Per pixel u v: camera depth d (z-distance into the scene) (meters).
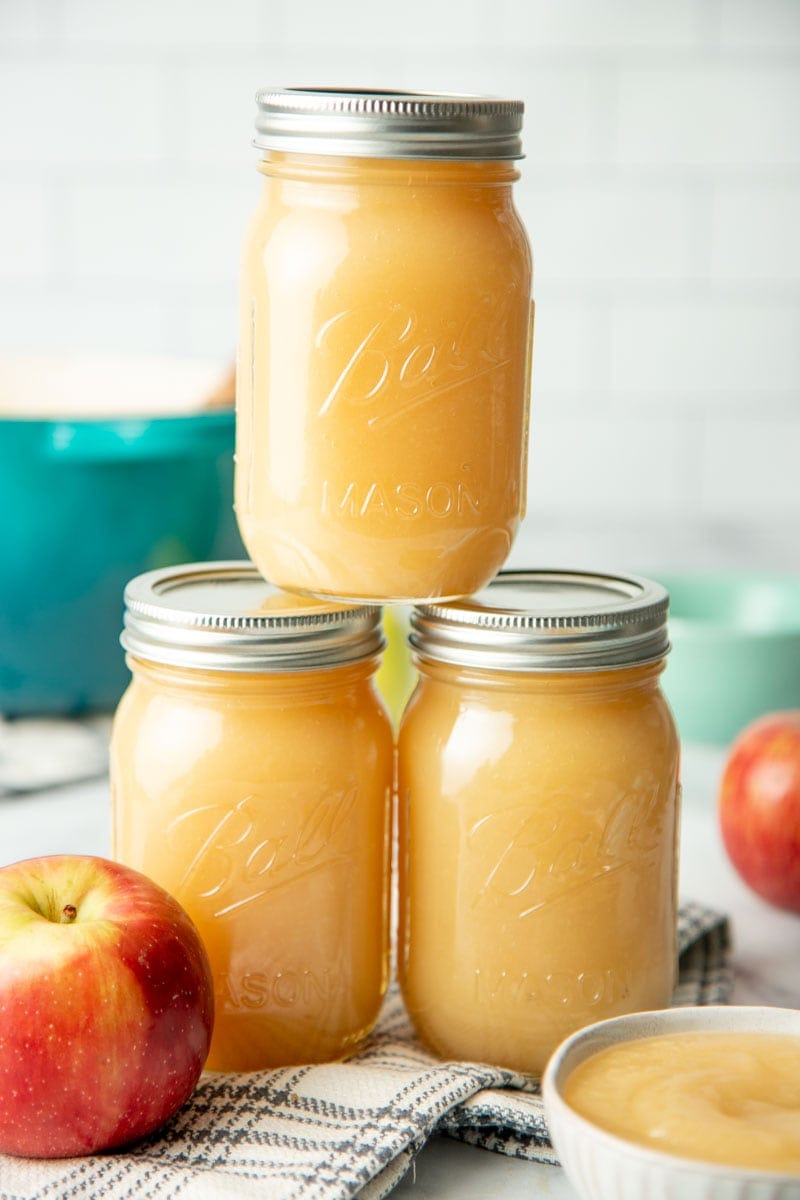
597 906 0.77
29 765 1.03
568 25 1.46
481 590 0.80
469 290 0.76
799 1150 0.67
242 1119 0.75
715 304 1.52
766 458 1.56
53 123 1.48
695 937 0.85
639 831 0.78
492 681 0.77
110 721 1.08
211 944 0.77
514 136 0.77
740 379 1.54
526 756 0.77
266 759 0.77
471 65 1.47
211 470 1.05
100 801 1.00
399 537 0.77
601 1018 0.78
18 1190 0.71
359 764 0.78
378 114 0.74
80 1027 0.71
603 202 1.50
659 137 1.48
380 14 1.46
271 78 1.48
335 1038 0.79
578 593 0.81
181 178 1.50
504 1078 0.76
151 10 1.46
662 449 1.56
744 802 0.91
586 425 1.55
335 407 0.76
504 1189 0.73
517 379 0.78
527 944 0.77
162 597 0.79
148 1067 0.72
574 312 1.53
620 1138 0.67
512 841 0.77
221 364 1.12
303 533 0.77
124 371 1.13
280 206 0.77
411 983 0.80
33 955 0.72
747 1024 0.73
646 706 0.79
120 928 0.73
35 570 1.02
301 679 0.77
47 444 1.01
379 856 0.80
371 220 0.75
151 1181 0.71
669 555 1.57
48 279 1.52
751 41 1.46
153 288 1.52
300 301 0.76
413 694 0.80
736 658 1.07
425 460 0.76
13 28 1.46
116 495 1.02
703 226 1.50
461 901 0.78
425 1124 0.73
